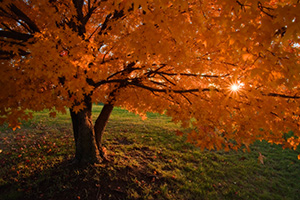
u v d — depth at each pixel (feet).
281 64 4.45
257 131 6.89
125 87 12.15
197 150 20.97
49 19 6.95
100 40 7.59
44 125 25.50
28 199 10.41
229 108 7.23
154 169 15.19
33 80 6.78
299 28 3.32
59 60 5.78
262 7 4.16
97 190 11.34
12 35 7.91
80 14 10.08
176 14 5.18
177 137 24.41
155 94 9.64
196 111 7.34
